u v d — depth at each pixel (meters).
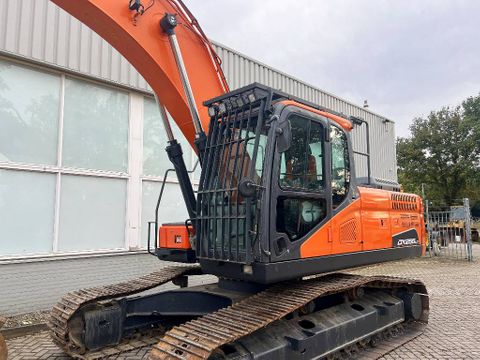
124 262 7.55
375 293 5.85
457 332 5.97
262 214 3.69
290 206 4.04
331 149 4.61
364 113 14.95
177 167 4.70
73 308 4.41
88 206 7.23
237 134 4.02
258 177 3.91
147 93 8.18
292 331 4.12
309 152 4.33
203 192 4.10
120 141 7.79
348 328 4.69
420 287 6.41
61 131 6.95
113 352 4.54
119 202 7.67
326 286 4.52
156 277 5.46
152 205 8.19
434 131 39.38
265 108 3.83
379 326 5.28
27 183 6.54
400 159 41.16
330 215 4.45
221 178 3.98
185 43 4.53
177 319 5.37
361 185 5.72
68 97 7.12
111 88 7.73
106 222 7.44
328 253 4.36
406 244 5.96
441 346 5.34
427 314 6.29
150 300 5.01
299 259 4.00
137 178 7.95
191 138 4.62
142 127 8.14
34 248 6.53
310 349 4.08
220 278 4.87
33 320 6.04
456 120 38.69
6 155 6.36
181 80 4.30
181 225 4.68
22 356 4.80
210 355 3.29
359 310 5.25
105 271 7.27
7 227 6.28
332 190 4.61
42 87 6.82
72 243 6.96
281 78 11.22
